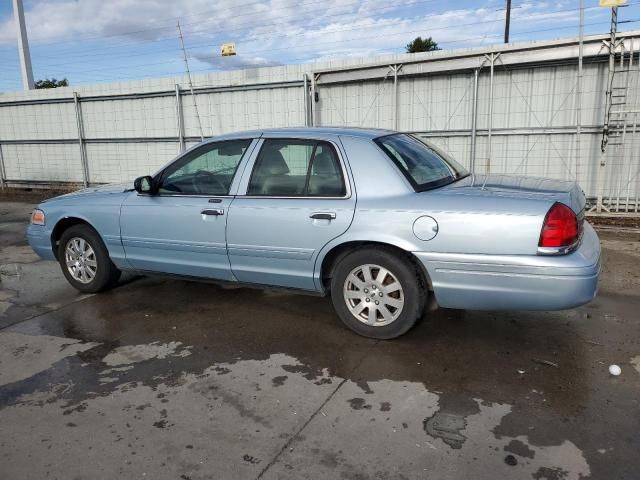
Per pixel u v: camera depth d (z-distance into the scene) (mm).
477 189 3840
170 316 4773
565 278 3414
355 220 3904
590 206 9055
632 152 8633
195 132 12914
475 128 9484
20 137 15812
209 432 2947
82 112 14469
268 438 2877
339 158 4078
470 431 2896
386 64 9953
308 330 4367
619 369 3527
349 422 3014
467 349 3934
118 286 5719
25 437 2943
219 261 4566
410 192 3848
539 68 9047
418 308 3898
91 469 2654
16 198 14391
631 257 6379
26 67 21203
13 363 3881
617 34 7988
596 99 8750
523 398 3232
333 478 2545
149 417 3113
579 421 2971
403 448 2760
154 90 13117
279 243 4219
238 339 4223
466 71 9594
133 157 14031
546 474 2537
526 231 3457
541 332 4215
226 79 12109
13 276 6301
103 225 5133
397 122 10352
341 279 4098
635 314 4562
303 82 11133
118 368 3766
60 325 4629
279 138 4363
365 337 4156
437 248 3689
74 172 15148
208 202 4523
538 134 9289
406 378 3516
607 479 2492
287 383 3488
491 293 3619
